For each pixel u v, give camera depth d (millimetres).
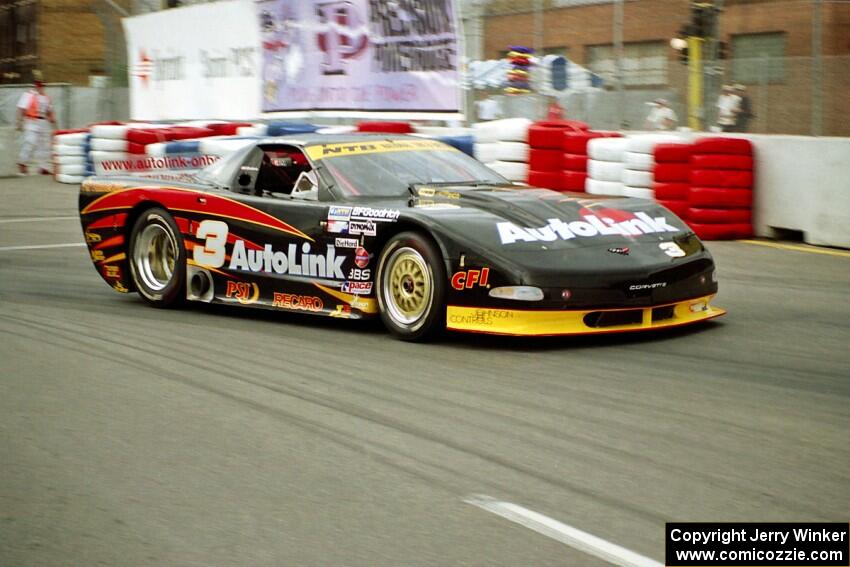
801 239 9992
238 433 4293
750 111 12312
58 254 10148
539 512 3316
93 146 17531
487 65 14508
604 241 5715
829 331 5980
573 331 5473
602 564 2910
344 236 6164
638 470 3676
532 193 6344
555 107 14102
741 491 3438
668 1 13000
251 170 6953
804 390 4707
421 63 13461
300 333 6328
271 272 6625
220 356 5730
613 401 4570
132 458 4023
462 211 5867
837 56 12109
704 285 5879
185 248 7125
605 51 13648
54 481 3795
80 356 5820
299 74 15664
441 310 5695
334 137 6922
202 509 3455
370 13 14125
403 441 4109
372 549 3076
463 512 3344
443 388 4887
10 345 6137
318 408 4621
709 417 4293
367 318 6184
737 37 13672
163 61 19344
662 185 10141
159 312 7234
